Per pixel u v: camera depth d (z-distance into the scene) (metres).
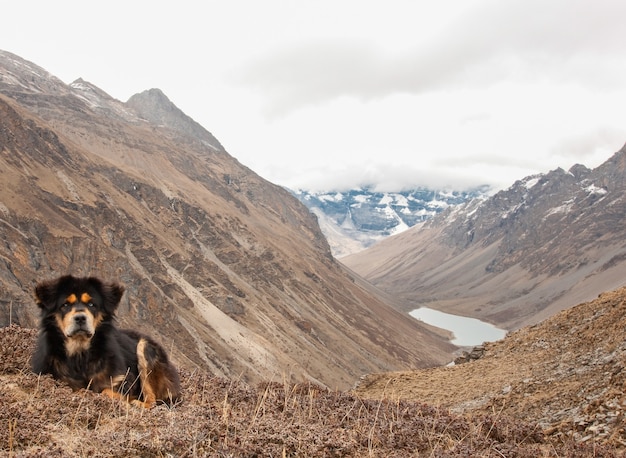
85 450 6.12
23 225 104.62
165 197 192.75
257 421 7.43
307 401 9.49
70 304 8.05
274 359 127.62
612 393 15.13
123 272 111.44
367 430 7.98
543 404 18.98
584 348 23.50
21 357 9.62
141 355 8.66
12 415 6.80
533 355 26.92
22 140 142.00
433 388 26.31
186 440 6.46
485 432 9.30
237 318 144.00
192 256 166.00
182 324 116.50
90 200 141.50
